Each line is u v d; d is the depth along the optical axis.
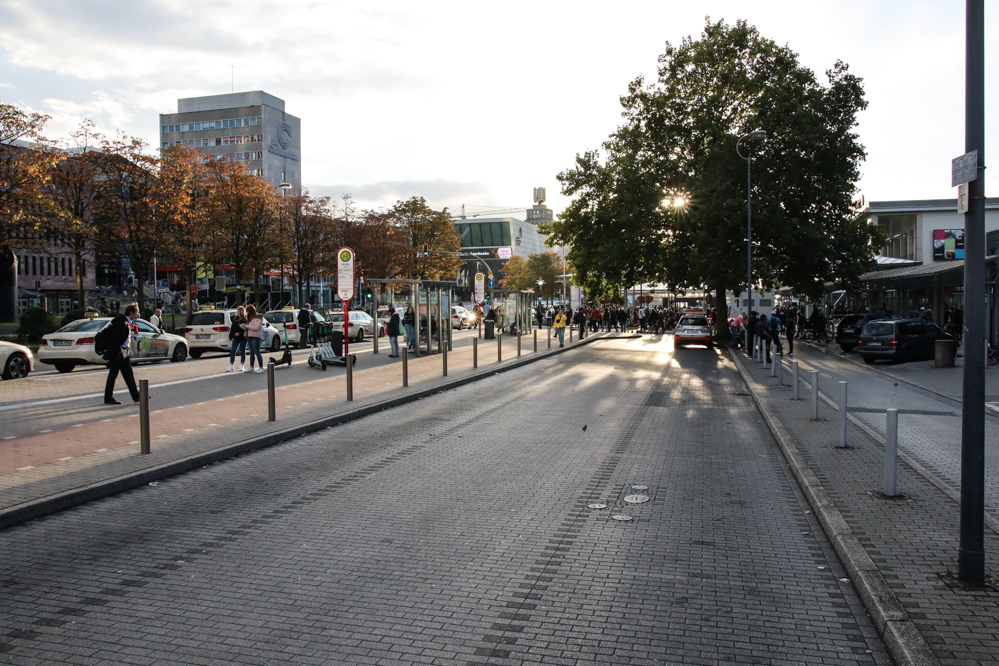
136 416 11.42
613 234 36.31
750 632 4.02
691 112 35.53
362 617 4.20
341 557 5.23
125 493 7.14
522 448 9.50
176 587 4.66
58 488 6.82
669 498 6.95
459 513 6.40
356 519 6.21
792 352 30.78
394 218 57.91
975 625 3.81
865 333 24.58
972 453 4.36
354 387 15.72
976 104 4.23
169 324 38.16
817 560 5.20
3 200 24.19
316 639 3.92
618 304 58.28
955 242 51.78
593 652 3.78
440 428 11.14
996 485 7.12
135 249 33.25
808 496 6.81
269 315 30.31
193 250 38.59
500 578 4.83
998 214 52.28
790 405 13.13
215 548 5.45
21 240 26.69
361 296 55.97
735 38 35.50
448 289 27.66
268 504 6.71
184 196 32.88
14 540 5.66
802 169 33.25
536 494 7.08
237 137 111.50
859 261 34.88
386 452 9.23
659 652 3.78
